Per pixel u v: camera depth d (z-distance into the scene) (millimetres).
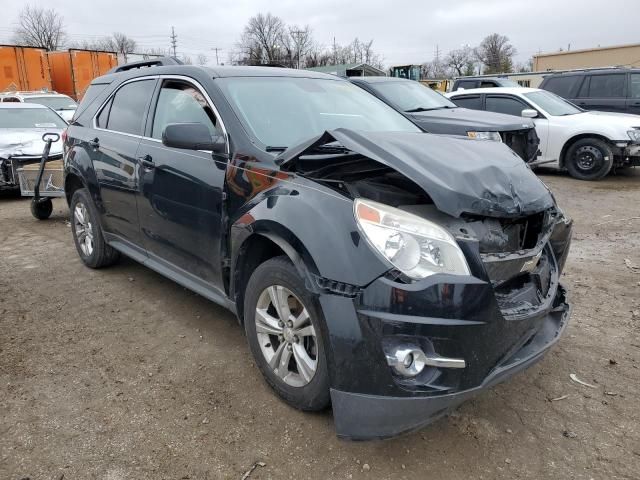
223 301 3357
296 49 67938
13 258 5629
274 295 2809
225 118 3328
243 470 2453
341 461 2508
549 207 2762
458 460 2520
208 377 3236
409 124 4117
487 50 81000
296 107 3645
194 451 2580
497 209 2449
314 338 2611
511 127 7898
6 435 2688
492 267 2445
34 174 7266
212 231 3299
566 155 10180
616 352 3520
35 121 10227
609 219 7105
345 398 2365
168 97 3947
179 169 3547
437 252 2332
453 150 2764
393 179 2631
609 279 4840
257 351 3014
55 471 2439
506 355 2451
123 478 2400
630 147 9562
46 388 3117
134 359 3463
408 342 2277
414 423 2320
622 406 2928
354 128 3678
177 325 3959
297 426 2748
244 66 4000
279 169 2885
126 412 2887
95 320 4055
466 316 2281
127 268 5242
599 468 2459
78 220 5254
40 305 4340
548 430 2736
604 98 11891
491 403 2980
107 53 22062
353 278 2318
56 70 21609
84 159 4809
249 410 2891
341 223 2434
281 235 2641
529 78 31609
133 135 4230
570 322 3969
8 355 3504
